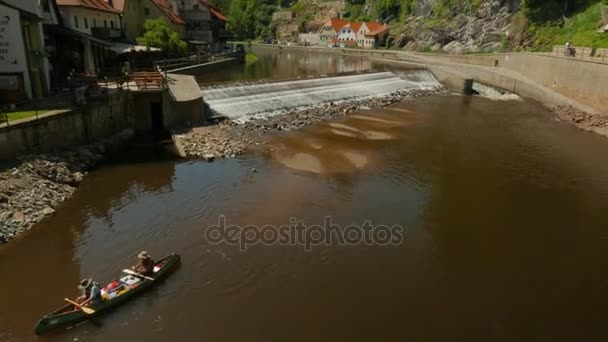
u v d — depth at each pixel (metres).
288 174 28.88
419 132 40.31
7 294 16.80
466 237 21.88
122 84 36.03
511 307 16.88
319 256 19.88
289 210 23.98
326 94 52.81
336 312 16.39
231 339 15.02
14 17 28.92
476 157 33.72
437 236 21.88
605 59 47.59
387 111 48.72
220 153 31.95
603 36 60.62
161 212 23.36
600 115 43.69
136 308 16.27
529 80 59.09
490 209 24.94
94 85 34.56
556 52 60.91
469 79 60.88
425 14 113.62
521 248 21.00
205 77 60.97
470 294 17.58
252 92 46.66
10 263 18.53
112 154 31.56
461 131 41.19
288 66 82.62
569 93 50.28
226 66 77.88
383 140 37.31
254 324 15.70
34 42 32.16
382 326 15.73
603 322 16.16
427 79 68.50
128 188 26.12
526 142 37.91
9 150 24.39
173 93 39.22
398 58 97.19
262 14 199.38
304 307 16.61
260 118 42.09
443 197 26.34
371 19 147.75
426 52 104.69
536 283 18.38
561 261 20.03
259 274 18.45
